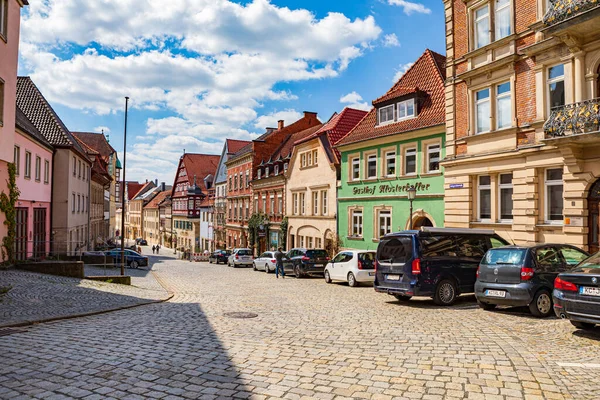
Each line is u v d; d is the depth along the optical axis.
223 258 45.84
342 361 6.37
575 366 6.01
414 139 23.27
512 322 9.49
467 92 18.89
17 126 22.02
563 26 13.74
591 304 7.40
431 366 6.09
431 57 25.84
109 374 5.75
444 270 12.37
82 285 17.22
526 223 16.16
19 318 9.68
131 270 32.66
